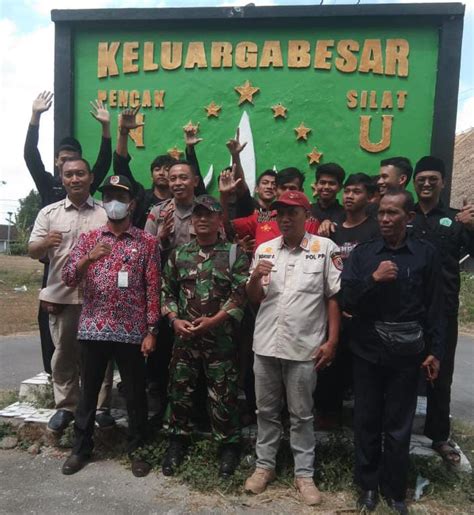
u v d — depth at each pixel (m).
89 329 3.17
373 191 3.52
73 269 3.18
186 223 3.53
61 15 4.37
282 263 3.02
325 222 3.50
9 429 3.74
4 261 27.34
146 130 4.48
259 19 4.21
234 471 3.17
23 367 6.08
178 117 4.44
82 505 2.90
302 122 4.29
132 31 4.43
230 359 3.20
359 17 4.11
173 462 3.23
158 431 3.53
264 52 4.29
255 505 2.92
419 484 3.11
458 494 3.07
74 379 3.68
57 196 4.02
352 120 4.22
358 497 2.97
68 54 4.43
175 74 4.41
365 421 2.89
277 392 3.06
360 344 2.90
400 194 2.79
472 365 6.99
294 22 4.21
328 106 4.24
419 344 2.74
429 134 4.13
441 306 2.81
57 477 3.21
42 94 3.92
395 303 2.77
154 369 3.85
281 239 3.10
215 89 4.37
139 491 3.05
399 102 4.14
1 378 5.61
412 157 4.16
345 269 2.91
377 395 2.89
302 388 2.96
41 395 4.13
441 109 4.02
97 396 3.33
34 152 3.91
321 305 3.00
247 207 3.79
